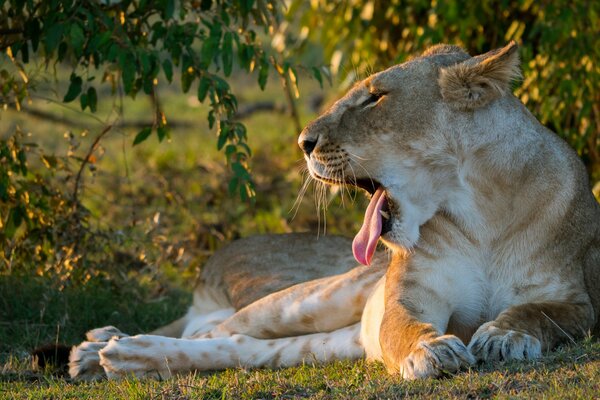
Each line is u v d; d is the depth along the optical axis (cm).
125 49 995
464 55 871
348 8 1545
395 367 745
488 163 816
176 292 1230
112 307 1119
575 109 1305
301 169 961
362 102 838
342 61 1550
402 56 1395
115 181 1653
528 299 817
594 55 1289
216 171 1683
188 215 1477
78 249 1139
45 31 981
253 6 1088
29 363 898
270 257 1097
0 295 1080
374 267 918
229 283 1095
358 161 830
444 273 825
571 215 826
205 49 1019
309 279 1066
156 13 1071
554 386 641
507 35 1385
